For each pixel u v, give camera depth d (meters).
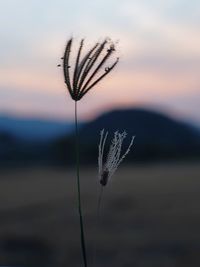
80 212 0.83
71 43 0.83
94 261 0.86
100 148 0.84
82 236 0.83
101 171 0.84
